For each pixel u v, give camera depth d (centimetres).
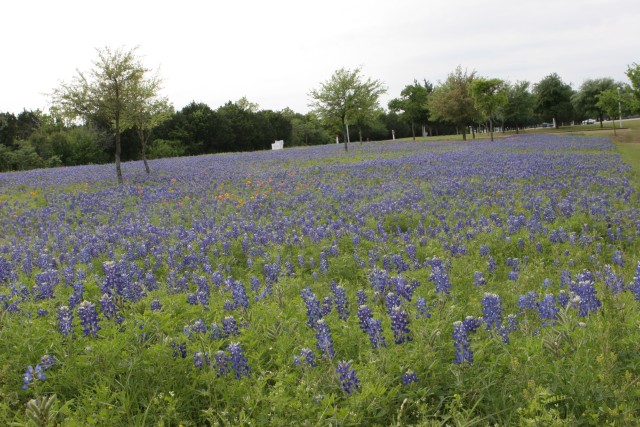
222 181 2652
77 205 2086
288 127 10569
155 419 429
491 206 1606
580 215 1346
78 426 397
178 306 656
